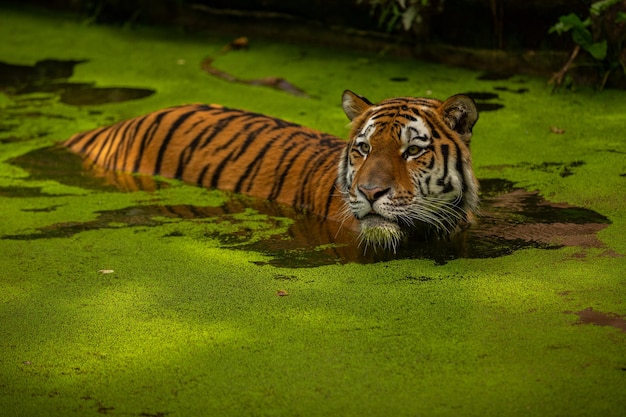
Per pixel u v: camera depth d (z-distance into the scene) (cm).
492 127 1221
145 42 1770
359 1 1548
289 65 1566
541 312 715
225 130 1091
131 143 1143
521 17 1429
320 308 744
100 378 646
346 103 929
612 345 654
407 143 855
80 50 1738
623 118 1225
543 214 937
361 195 838
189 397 615
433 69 1508
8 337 714
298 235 916
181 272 832
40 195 1052
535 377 616
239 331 709
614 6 1292
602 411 573
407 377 627
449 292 764
